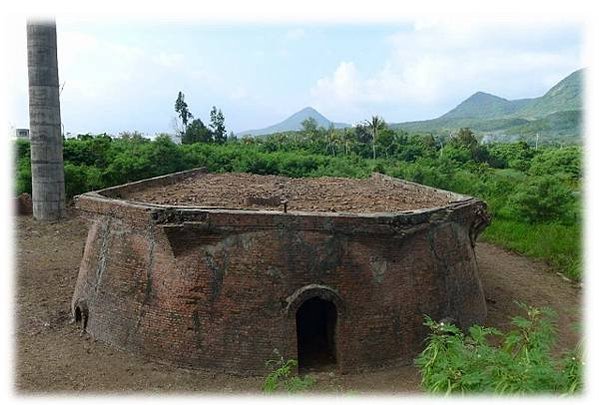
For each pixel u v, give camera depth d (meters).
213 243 12.89
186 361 12.92
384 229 12.84
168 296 13.19
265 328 12.58
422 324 13.57
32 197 30.09
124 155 34.88
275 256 12.68
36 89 28.52
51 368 13.20
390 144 60.34
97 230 15.62
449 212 14.56
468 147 61.62
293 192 20.25
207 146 41.25
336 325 12.93
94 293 15.13
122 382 12.49
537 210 28.94
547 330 8.88
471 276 15.89
